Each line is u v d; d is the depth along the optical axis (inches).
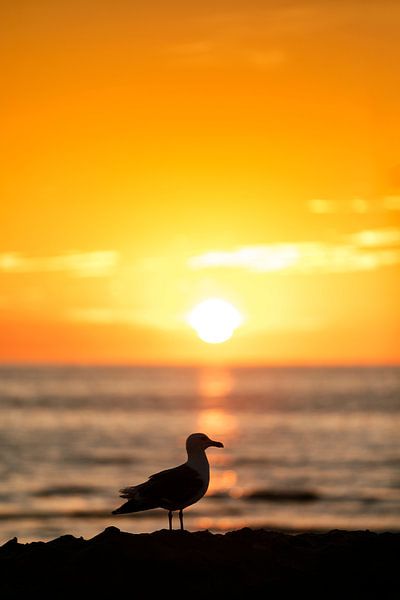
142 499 542.3
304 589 493.7
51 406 6072.8
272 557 527.2
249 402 6771.7
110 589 487.2
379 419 4963.1
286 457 3243.1
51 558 529.0
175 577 496.4
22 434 4077.3
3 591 491.5
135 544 515.8
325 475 2775.6
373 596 488.4
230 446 3609.7
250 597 482.3
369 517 2058.3
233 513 2112.5
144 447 3597.4
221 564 507.2
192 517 2037.4
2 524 1920.5
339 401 6865.2
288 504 2242.9
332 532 594.2
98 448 3540.8
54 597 482.9
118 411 5610.2
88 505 2193.7
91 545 528.1
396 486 2536.9
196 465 552.4
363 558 529.0
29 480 2640.3
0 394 7824.8
